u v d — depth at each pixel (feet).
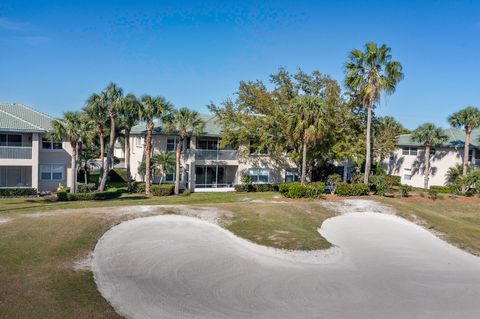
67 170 135.54
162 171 140.36
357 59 128.88
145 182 141.69
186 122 130.93
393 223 94.38
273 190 150.10
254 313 47.01
